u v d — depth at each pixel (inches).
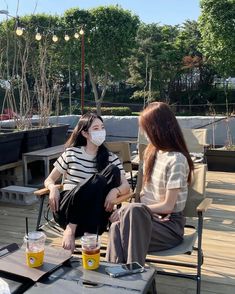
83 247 66.1
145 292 59.2
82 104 333.1
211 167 234.1
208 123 254.4
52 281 61.1
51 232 97.7
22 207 163.9
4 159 178.5
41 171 217.6
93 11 834.2
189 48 986.1
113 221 92.0
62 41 719.1
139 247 76.9
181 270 107.4
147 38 956.0
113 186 94.0
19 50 217.5
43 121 222.5
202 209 83.9
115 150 151.0
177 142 89.5
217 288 98.3
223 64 824.3
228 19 783.7
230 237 132.6
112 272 63.4
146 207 79.5
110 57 856.3
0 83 217.0
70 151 105.7
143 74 914.1
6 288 58.4
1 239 128.8
